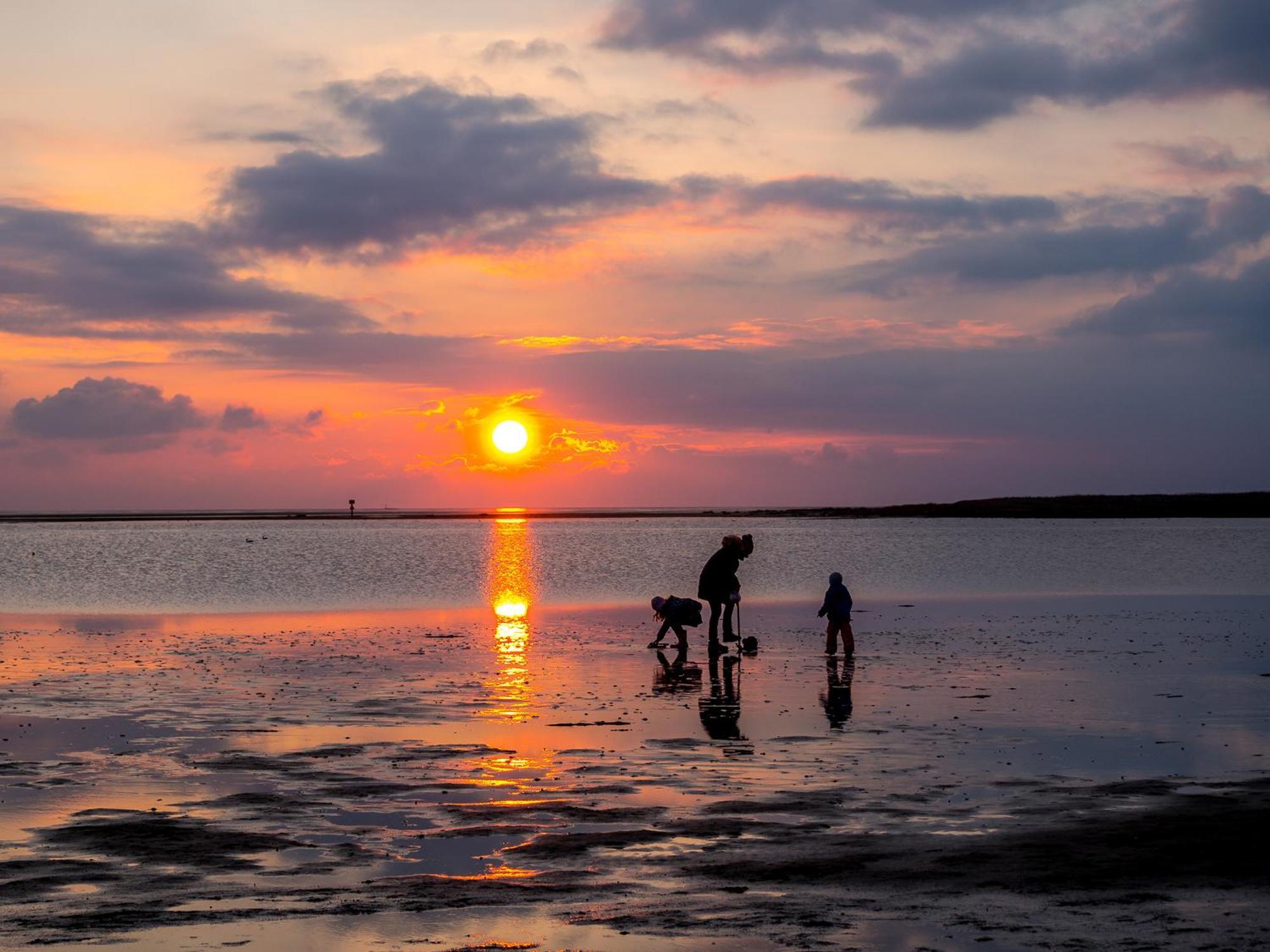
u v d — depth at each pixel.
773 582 56.69
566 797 13.01
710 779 13.80
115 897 9.62
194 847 11.10
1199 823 11.61
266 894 9.70
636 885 9.91
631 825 11.81
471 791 13.27
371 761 14.93
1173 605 39.78
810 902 9.39
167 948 8.42
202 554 96.94
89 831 11.62
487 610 40.12
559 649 27.78
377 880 10.11
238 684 21.89
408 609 40.75
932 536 133.62
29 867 10.44
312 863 10.60
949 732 16.62
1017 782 13.52
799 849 10.91
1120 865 10.27
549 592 50.75
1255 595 44.88
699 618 27.31
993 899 9.41
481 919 9.07
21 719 18.03
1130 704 18.95
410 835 11.51
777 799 12.81
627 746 15.84
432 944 8.52
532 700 19.84
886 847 10.95
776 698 19.91
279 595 49.47
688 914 9.15
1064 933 8.57
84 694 20.61
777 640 29.55
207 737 16.55
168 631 32.41
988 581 55.66
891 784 13.46
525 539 141.00
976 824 11.71
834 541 120.69
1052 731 16.66
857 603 41.38
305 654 26.75
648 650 27.59
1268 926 8.69
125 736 16.67
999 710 18.52
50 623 35.50
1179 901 9.31
